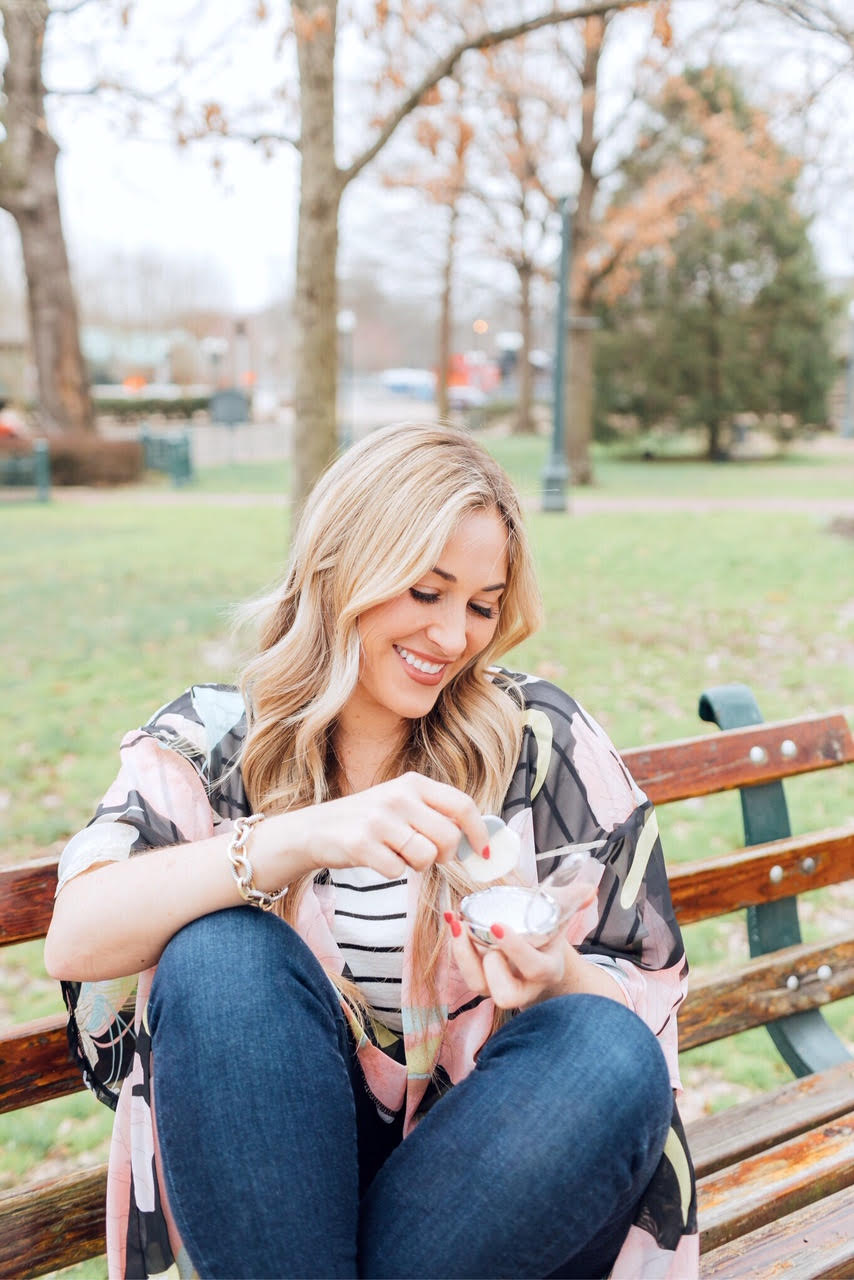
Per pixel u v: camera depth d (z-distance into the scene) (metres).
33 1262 1.54
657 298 25.48
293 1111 1.19
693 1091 2.84
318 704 1.47
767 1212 1.65
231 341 65.31
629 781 1.60
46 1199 1.54
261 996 1.23
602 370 26.16
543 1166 1.16
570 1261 1.28
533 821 1.56
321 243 6.80
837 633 7.40
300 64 6.36
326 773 1.60
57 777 4.84
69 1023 1.47
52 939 1.37
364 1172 1.52
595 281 18.22
